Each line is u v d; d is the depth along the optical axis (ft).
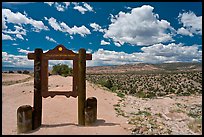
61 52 26.99
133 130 26.61
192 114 43.14
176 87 159.02
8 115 34.96
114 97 53.98
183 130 30.27
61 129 26.22
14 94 53.57
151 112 41.09
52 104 40.29
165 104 55.11
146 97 72.02
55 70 135.44
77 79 27.45
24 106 25.90
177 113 43.06
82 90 27.43
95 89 60.18
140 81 218.38
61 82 76.95
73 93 27.45
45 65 26.81
